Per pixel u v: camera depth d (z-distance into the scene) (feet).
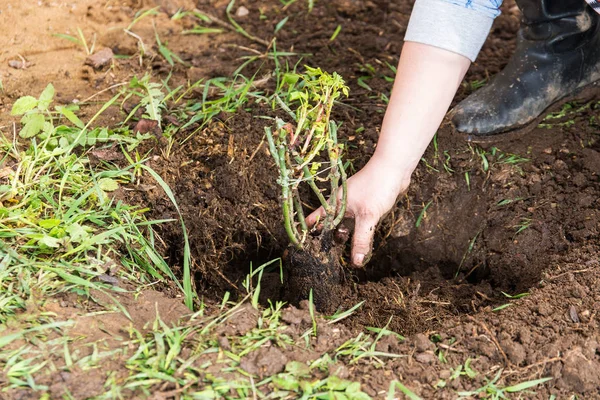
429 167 6.63
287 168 5.66
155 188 6.34
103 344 5.42
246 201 6.43
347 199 5.90
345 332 5.68
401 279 6.51
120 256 5.96
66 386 5.22
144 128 6.62
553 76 6.83
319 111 5.57
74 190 6.20
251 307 5.72
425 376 5.47
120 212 6.15
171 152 6.57
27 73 7.16
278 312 5.70
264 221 6.42
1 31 7.47
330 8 7.96
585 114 6.97
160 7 7.93
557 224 6.39
